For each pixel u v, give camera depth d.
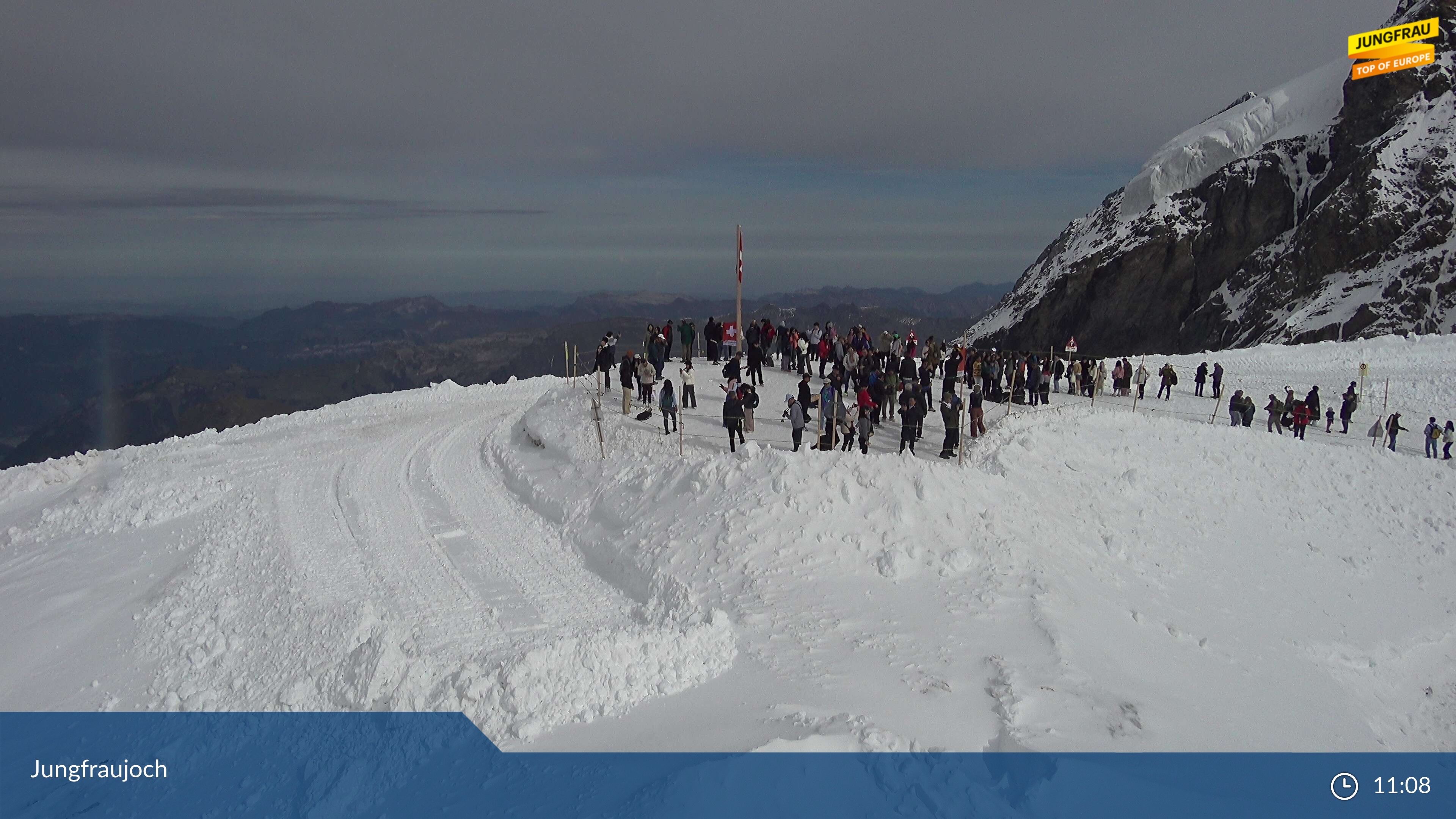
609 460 22.47
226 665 14.28
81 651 15.59
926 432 25.36
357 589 16.70
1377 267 79.62
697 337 38.03
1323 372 38.91
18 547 21.30
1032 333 106.00
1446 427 27.72
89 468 27.03
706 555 16.48
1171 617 17.16
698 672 12.38
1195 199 102.00
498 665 11.84
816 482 17.50
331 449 27.62
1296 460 25.47
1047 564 16.89
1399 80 89.62
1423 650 19.12
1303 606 19.52
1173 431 26.06
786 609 14.59
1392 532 23.31
